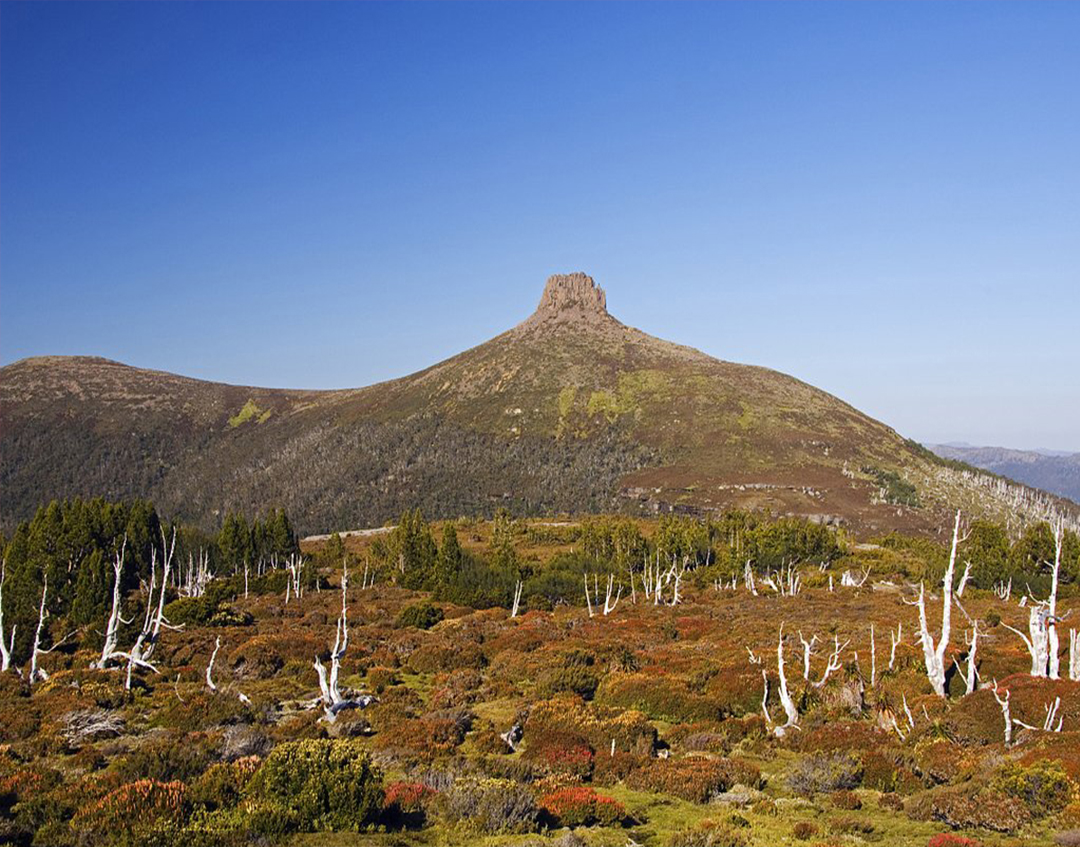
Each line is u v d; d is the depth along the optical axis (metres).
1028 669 34.75
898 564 98.31
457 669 40.75
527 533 140.75
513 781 20.39
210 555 103.88
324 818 17.36
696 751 26.09
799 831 17.78
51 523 70.31
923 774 21.95
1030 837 17.20
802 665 36.31
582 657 40.41
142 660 36.38
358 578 96.12
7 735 26.39
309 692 34.75
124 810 16.61
